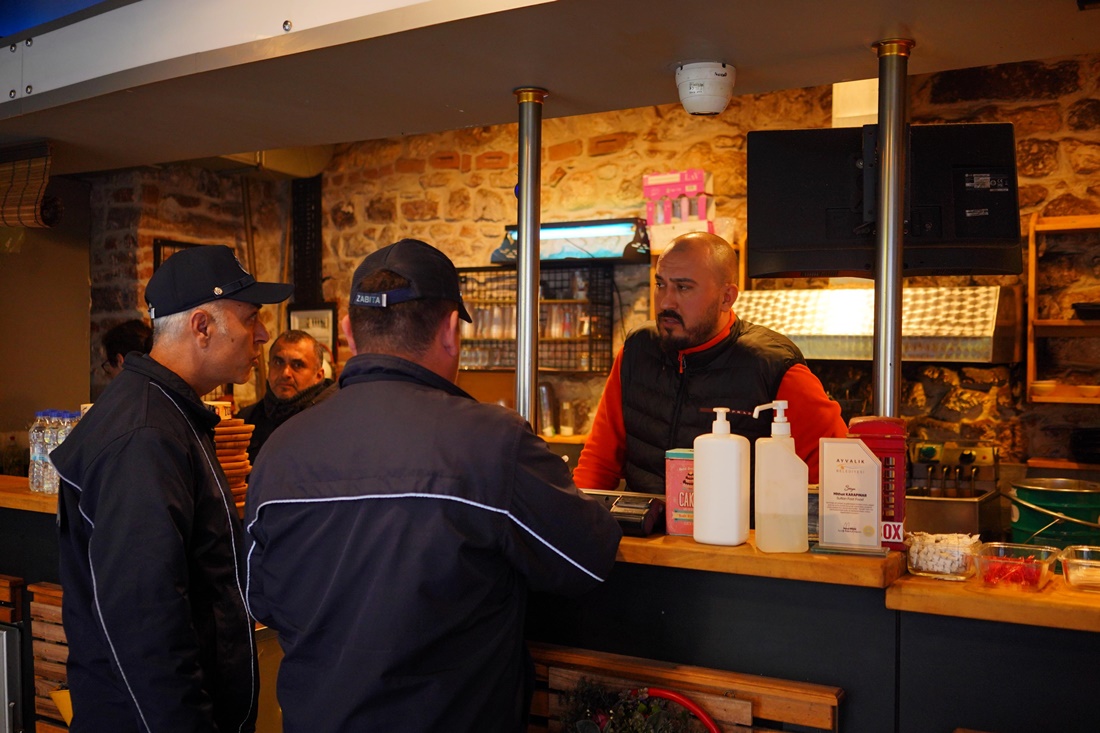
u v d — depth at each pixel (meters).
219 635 1.80
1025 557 1.56
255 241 5.79
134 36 2.51
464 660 1.31
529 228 2.38
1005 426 4.28
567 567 1.34
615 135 5.11
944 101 4.35
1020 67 4.21
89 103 2.67
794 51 2.15
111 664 1.65
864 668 1.57
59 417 2.64
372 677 1.25
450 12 1.95
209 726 1.65
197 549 1.77
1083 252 4.13
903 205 2.02
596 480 2.67
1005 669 1.47
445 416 1.31
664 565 1.69
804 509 1.62
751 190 2.18
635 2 1.83
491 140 5.46
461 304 1.48
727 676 1.61
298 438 1.37
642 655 1.74
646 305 5.01
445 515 1.26
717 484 1.67
